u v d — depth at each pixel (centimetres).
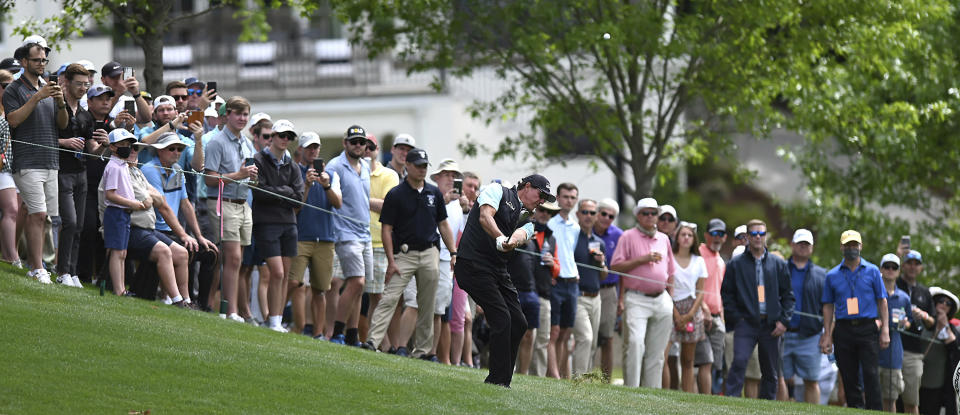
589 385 4556
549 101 7912
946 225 9038
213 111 5309
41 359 3356
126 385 3238
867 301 5369
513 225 3909
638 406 4019
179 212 4838
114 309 4200
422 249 4806
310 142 5044
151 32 6166
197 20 12319
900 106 8131
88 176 4791
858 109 7938
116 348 3609
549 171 11050
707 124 8119
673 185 11094
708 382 5500
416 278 4825
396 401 3456
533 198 3909
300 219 4853
